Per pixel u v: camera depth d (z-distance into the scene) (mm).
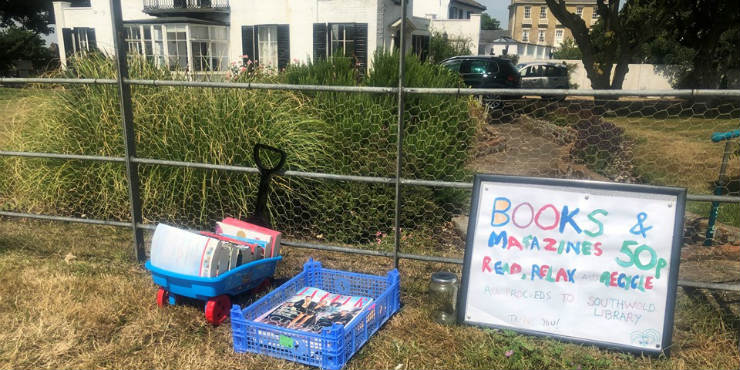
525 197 2830
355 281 3291
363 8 18641
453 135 5188
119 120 4691
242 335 2658
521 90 2826
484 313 2869
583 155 7070
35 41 28281
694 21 19922
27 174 5031
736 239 4621
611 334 2666
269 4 19969
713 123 8711
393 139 4863
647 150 7660
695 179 6633
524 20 64562
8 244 4242
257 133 4461
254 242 3266
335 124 4848
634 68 28281
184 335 2840
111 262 3910
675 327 2914
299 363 2570
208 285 2842
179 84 3475
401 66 3014
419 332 2883
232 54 21516
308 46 19625
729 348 2705
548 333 2746
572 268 2742
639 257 2650
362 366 2557
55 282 3430
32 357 2611
